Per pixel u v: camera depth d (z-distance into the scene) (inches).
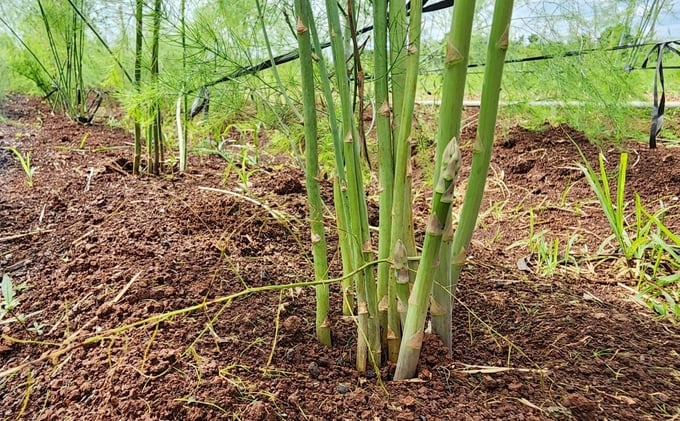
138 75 65.5
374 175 72.6
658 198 68.4
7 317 39.2
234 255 48.3
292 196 65.1
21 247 48.7
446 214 25.5
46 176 65.9
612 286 49.6
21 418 30.2
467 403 30.0
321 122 59.5
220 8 55.1
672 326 40.8
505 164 86.7
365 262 30.8
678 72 111.7
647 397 30.9
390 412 29.2
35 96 141.7
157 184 65.6
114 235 49.6
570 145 88.1
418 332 30.1
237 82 54.1
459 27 23.9
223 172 74.3
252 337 35.9
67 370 33.2
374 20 28.1
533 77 84.0
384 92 28.9
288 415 28.8
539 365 33.9
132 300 39.4
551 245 59.1
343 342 36.3
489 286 46.7
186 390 30.1
